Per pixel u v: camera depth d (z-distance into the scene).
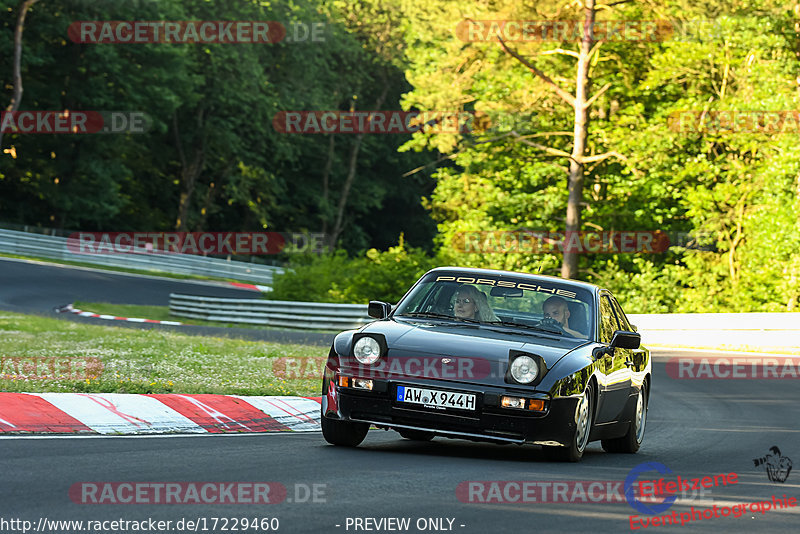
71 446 29.83
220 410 39.41
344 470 27.84
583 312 35.62
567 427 31.03
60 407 35.66
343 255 136.38
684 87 160.88
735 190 144.38
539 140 162.25
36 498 21.88
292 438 35.34
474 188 168.88
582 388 31.48
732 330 103.94
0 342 59.84
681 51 147.75
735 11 144.00
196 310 120.69
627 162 143.50
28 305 118.00
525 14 146.88
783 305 135.50
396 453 32.50
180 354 57.59
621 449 38.06
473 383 30.72
